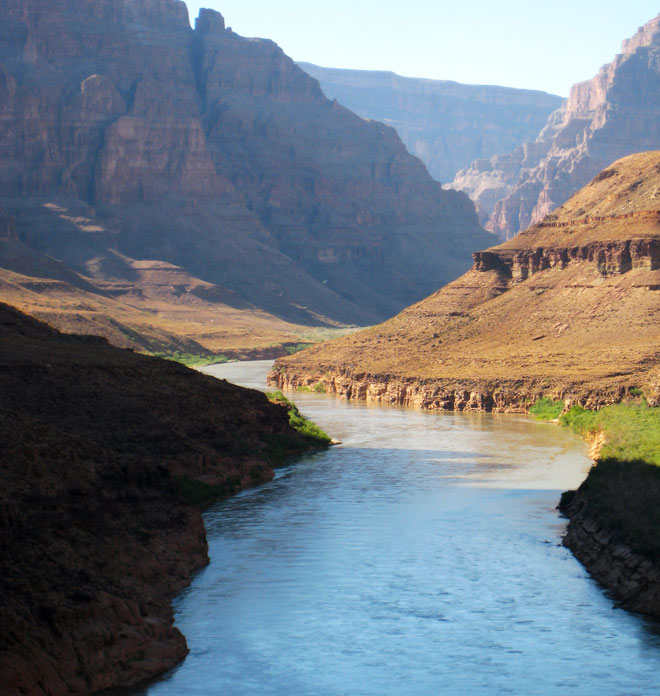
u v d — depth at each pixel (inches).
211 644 1739.7
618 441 3366.1
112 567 1827.0
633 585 1962.4
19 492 1918.1
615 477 2618.1
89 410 3026.6
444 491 2952.8
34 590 1577.3
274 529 2476.6
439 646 1743.4
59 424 2859.3
